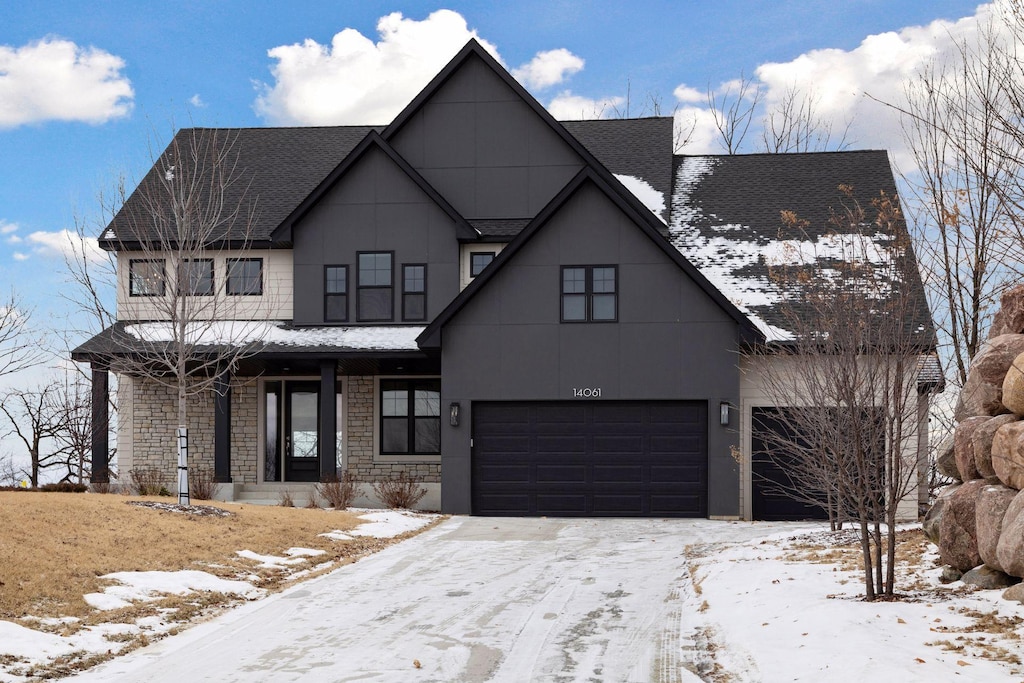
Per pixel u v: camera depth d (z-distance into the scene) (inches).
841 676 327.6
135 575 527.5
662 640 434.6
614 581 589.6
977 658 334.0
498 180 1059.3
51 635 415.8
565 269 941.8
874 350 473.7
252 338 1000.9
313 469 1084.5
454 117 1067.9
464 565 647.1
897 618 399.9
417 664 395.9
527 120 1060.5
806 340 513.3
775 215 1067.3
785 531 780.6
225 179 1135.0
